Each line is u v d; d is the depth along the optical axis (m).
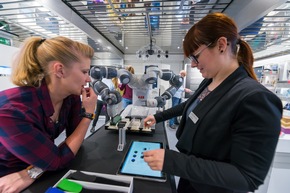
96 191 0.52
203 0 1.41
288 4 1.24
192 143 0.56
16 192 0.55
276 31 1.85
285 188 1.18
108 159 0.77
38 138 0.56
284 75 2.36
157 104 1.21
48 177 0.63
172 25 2.12
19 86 0.62
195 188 0.61
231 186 0.40
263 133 0.38
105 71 0.98
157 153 0.47
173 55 6.25
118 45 4.06
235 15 1.35
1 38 2.59
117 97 1.02
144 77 1.14
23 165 0.64
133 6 1.52
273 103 0.41
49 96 0.65
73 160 0.76
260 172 0.39
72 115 0.88
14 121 0.52
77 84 0.66
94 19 1.93
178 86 1.32
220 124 0.48
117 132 1.13
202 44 0.51
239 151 0.41
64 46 0.60
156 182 0.61
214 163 0.43
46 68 0.61
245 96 0.43
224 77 0.56
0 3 1.44
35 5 1.47
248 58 0.57
